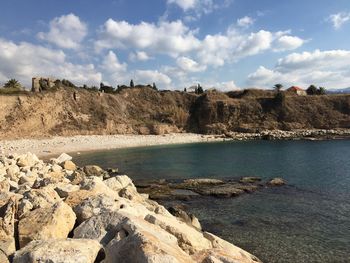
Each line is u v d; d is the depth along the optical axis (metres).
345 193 28.02
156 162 52.06
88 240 8.66
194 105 124.31
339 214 22.12
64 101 99.06
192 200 26.34
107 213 10.61
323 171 39.84
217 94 126.25
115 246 8.29
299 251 16.42
